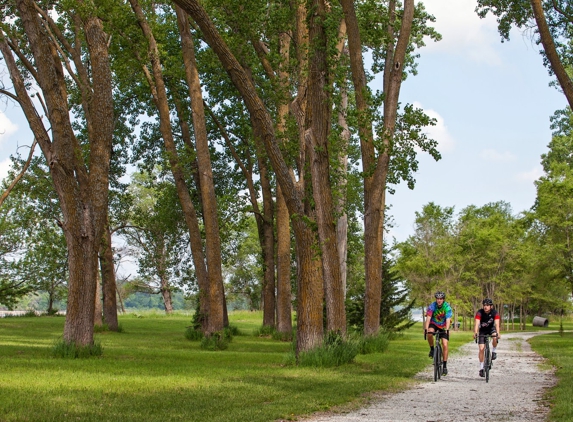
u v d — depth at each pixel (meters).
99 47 34.06
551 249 75.88
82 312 32.44
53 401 17.03
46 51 31.83
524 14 43.16
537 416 16.33
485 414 16.67
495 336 25.83
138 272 83.00
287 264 59.53
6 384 20.17
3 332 59.41
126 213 74.94
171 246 74.88
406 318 68.38
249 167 66.56
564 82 34.59
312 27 33.34
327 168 32.84
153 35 50.38
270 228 65.81
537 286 109.00
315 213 32.69
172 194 68.12
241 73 31.34
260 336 62.78
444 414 16.64
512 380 26.30
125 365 28.50
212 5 45.06
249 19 43.66
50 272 95.00
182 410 16.31
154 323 89.50
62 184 31.92
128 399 17.92
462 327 123.50
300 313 32.38
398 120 36.41
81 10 33.53
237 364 31.42
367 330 42.94
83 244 32.47
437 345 26.22
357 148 67.94
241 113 63.19
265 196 65.56
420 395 20.92
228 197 55.03
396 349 45.94
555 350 46.69
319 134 32.72
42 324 76.00
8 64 31.92
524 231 108.31
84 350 32.06
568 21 42.75
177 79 60.31
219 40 30.92
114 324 67.81
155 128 68.38
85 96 39.50
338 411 17.22
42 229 86.38
